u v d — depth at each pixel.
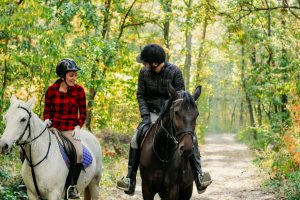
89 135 8.02
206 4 14.89
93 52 12.30
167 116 6.34
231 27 14.90
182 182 6.64
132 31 18.47
